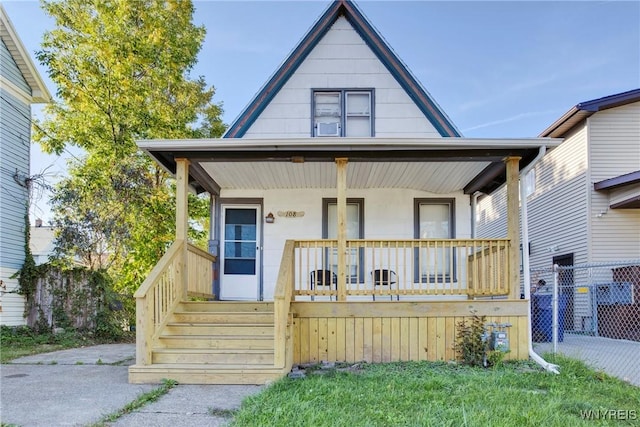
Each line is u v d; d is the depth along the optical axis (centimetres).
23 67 1066
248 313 659
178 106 1550
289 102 930
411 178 839
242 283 908
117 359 710
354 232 920
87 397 466
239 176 826
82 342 941
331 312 661
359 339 658
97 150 1376
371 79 937
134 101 1417
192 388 516
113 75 1392
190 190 891
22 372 604
